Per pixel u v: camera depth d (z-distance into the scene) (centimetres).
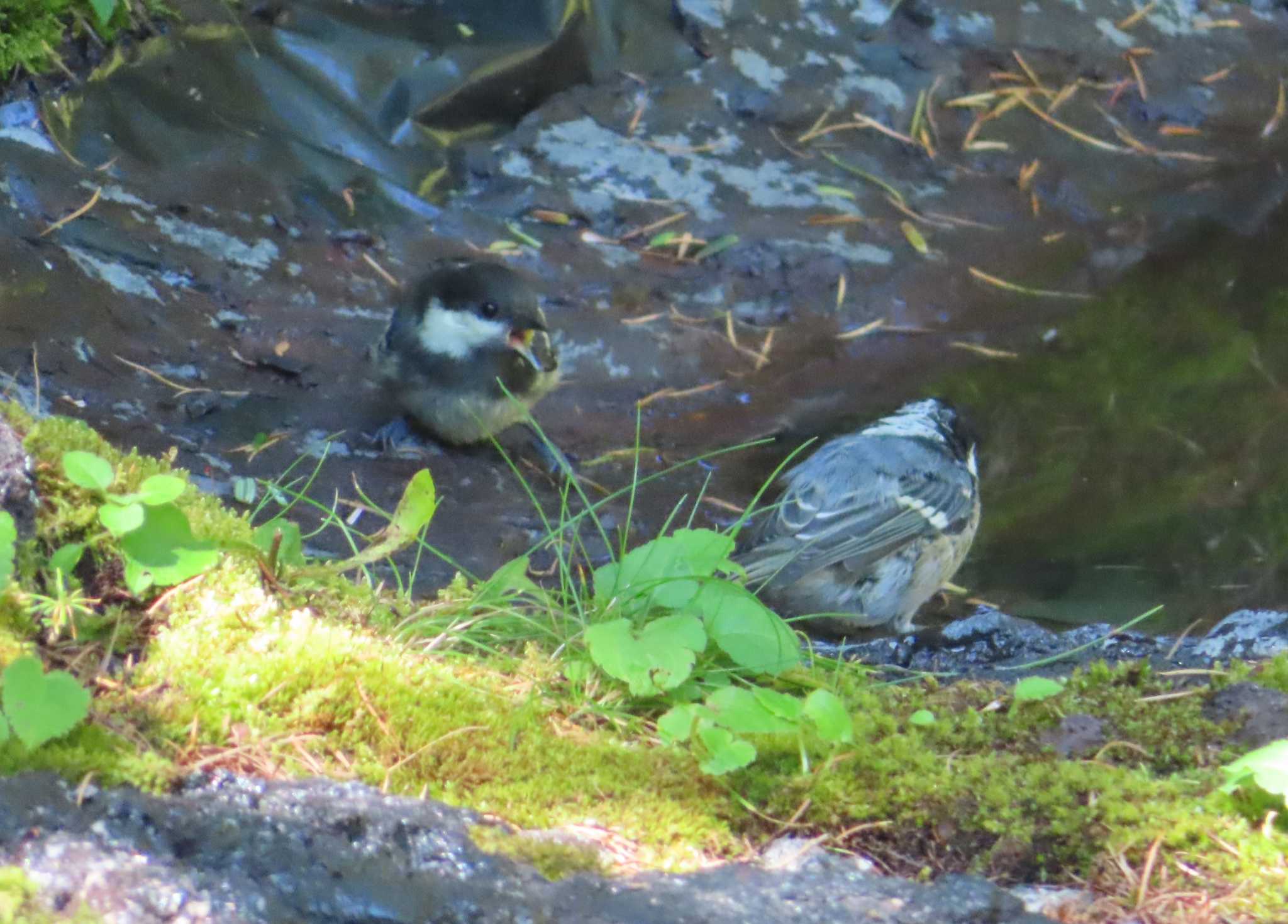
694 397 1198
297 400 1103
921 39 1503
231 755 513
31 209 1156
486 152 1359
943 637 852
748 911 452
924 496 939
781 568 899
